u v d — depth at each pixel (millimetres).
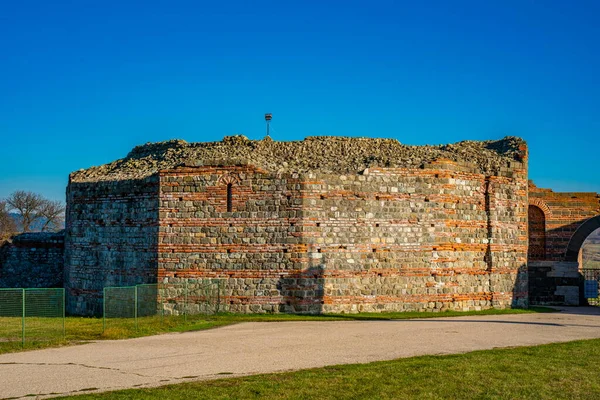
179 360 20750
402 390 16781
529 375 18531
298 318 32000
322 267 33844
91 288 38750
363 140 41250
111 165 45281
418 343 24047
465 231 36625
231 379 17859
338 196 34281
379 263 34656
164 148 44156
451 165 36281
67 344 24453
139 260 35969
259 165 36094
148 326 28859
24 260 48906
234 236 34062
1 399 15992
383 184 35000
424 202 35531
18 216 98500
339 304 33969
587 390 17156
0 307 33969
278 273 33719
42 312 34000
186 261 34344
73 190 40188
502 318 33000
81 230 39688
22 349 23297
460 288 36219
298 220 33688
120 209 37281
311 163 37562
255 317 32406
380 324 29922
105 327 28188
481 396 16438
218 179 34375
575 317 34531
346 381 17531
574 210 44875
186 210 34500
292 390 16672
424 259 35375
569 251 44500
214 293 34000
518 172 39281
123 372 19000
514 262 38594
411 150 41031
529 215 45469
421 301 35250
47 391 16766
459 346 23406
